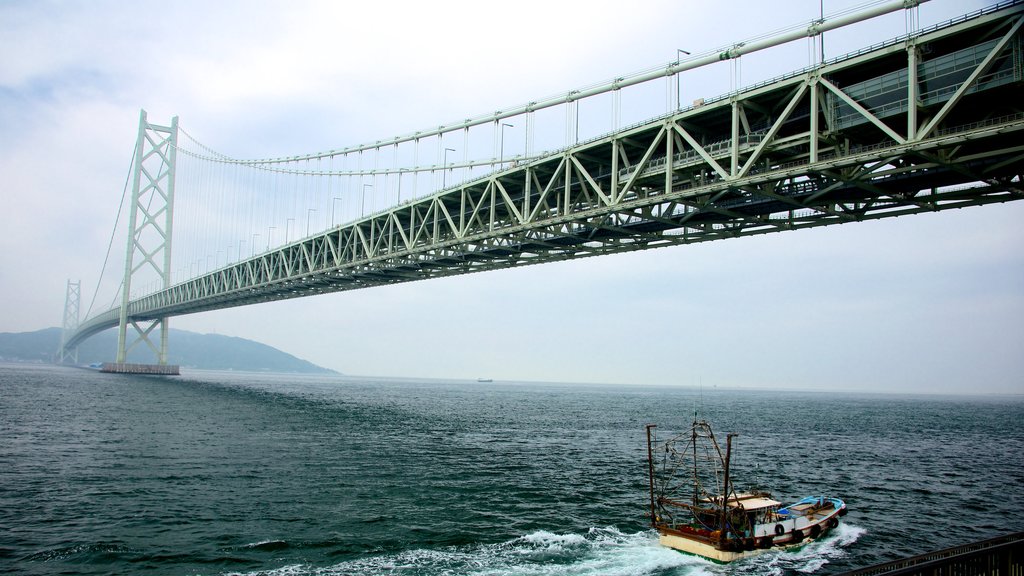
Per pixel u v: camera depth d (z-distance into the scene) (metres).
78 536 24.91
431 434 64.62
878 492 41.09
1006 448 73.62
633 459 51.78
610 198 41.72
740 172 33.72
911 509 36.25
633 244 51.78
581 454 53.97
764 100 34.69
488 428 74.81
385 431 65.44
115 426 59.84
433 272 73.75
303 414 83.31
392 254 63.97
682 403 179.88
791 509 31.36
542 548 25.50
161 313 160.25
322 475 38.56
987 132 25.55
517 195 55.28
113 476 36.12
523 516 30.34
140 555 23.06
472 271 69.69
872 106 29.91
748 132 34.91
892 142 32.16
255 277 97.31
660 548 26.06
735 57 36.41
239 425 65.44
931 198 33.72
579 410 124.56
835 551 26.95
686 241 46.78
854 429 93.62
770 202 37.28
